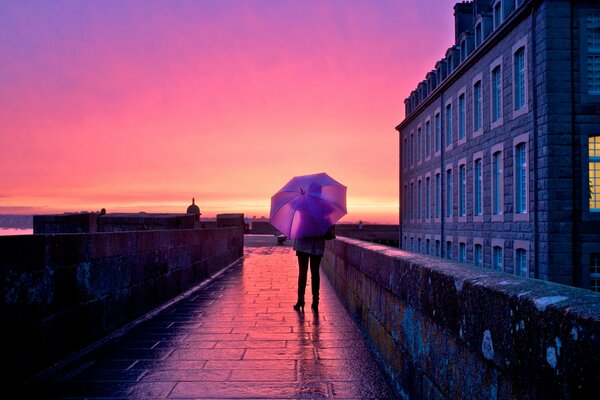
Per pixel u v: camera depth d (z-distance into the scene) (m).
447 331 2.92
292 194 8.65
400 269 4.17
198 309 8.55
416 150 40.94
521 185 22.02
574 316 1.57
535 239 19.91
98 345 5.98
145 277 8.20
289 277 13.84
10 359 4.33
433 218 35.66
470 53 29.62
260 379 4.62
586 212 19.05
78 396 4.12
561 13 19.47
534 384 1.83
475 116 27.44
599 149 19.66
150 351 5.66
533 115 20.25
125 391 4.27
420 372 3.51
